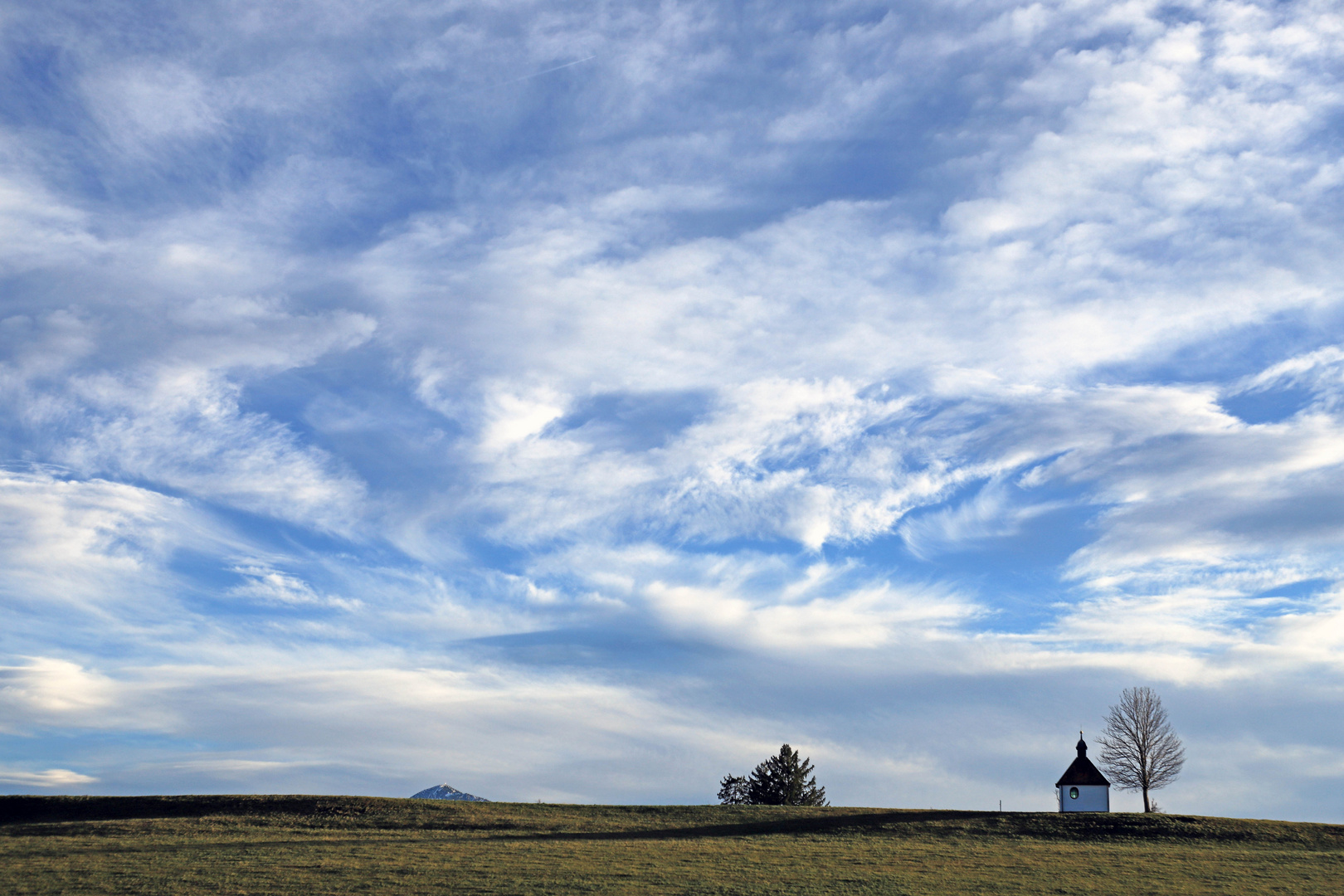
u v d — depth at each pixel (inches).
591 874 1923.0
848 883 1881.2
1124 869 2096.5
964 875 1987.0
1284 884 1939.0
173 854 2197.3
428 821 2918.3
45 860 2102.6
